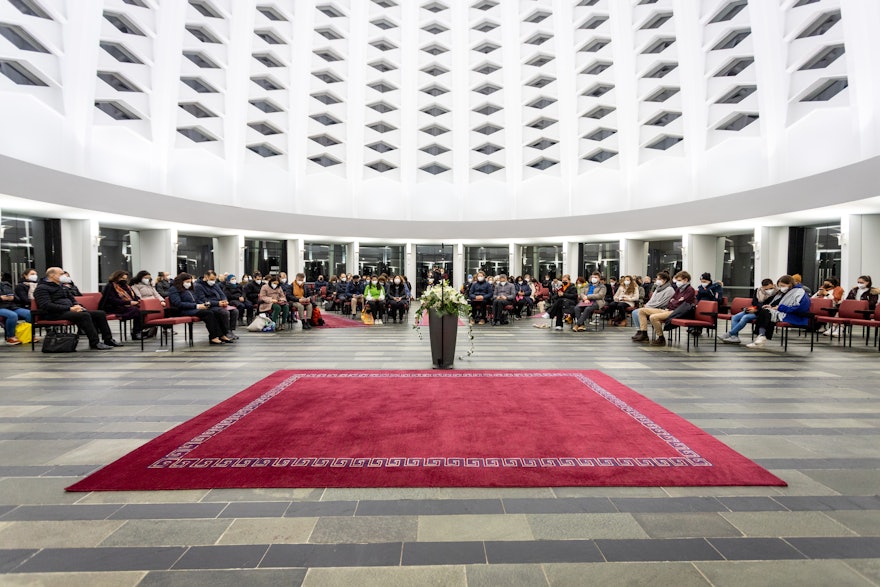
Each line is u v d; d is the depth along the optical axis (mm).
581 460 3262
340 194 27672
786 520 2504
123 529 2381
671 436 3760
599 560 2145
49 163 16500
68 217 16609
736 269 20453
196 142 23266
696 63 20891
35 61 16359
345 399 4898
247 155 25047
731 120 20406
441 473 3041
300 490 2820
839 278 16047
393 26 29828
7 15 15680
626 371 6504
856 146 15070
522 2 28344
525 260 29219
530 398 4961
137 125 20609
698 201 18047
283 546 2242
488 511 2584
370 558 2150
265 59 26438
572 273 26406
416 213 28938
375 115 28906
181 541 2275
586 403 4766
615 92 25281
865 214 14094
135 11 20250
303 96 26688
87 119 17875
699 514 2561
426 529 2402
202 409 4547
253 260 25562
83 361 7195
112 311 9383
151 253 20609
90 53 17750
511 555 2180
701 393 5242
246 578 1995
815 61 17078
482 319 14180
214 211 20625
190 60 23125
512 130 28203
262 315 11672
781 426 4070
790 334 11289
